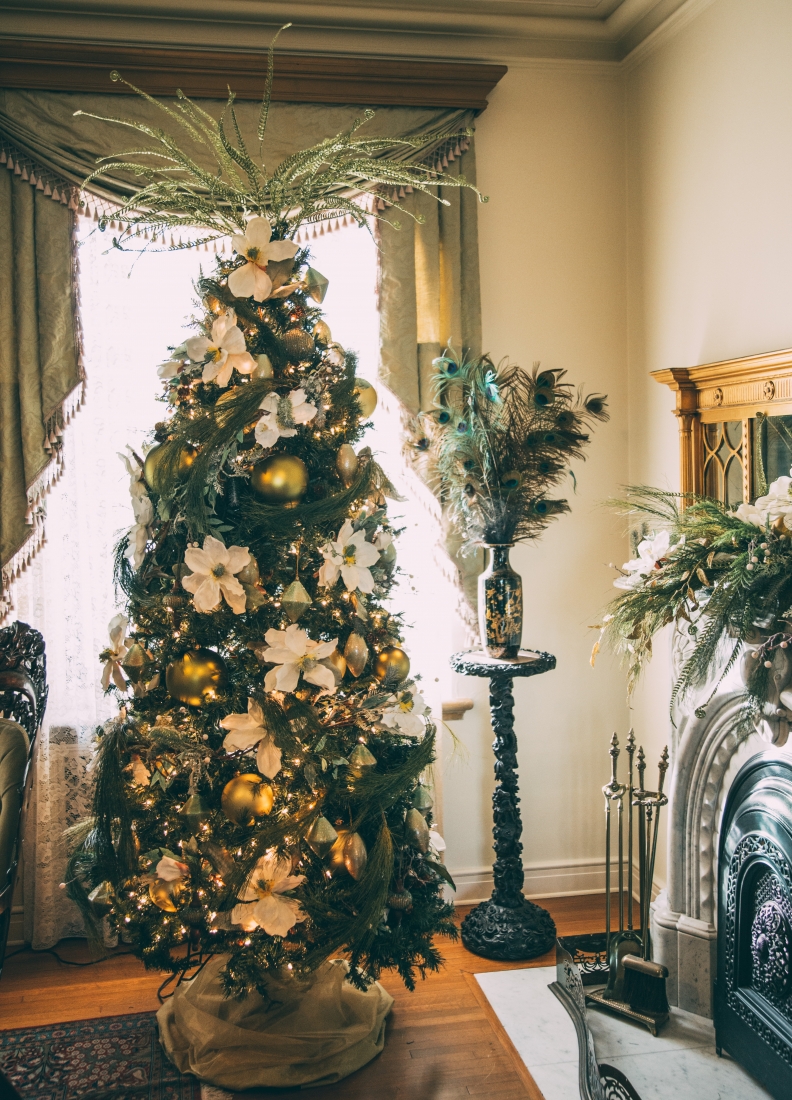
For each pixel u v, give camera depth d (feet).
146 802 6.91
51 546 9.95
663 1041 7.10
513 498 9.37
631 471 11.21
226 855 6.61
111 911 7.18
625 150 11.05
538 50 10.71
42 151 9.45
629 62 10.82
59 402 9.66
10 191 9.53
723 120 9.00
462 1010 8.73
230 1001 7.82
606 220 11.05
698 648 6.46
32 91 9.50
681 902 7.80
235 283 6.74
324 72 9.88
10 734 7.12
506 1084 7.61
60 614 10.03
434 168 10.21
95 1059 7.98
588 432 11.10
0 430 9.58
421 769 7.00
